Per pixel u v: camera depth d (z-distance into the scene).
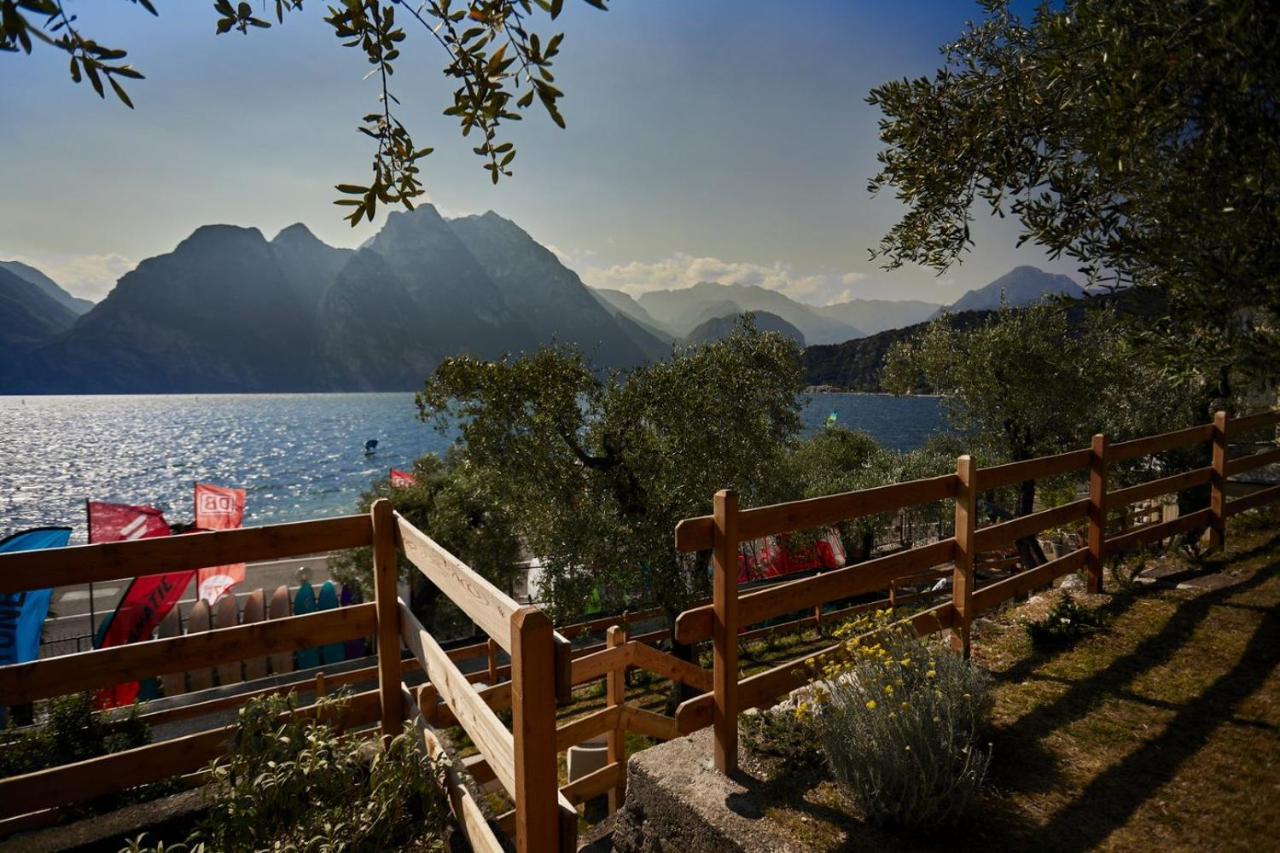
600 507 16.45
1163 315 2.99
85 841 2.84
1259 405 11.04
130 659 2.96
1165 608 5.95
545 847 1.98
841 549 30.75
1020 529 5.40
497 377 16.41
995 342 17.00
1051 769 3.71
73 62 1.25
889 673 3.73
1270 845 3.05
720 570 3.56
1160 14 2.72
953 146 3.92
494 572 22.20
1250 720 4.12
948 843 3.11
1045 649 5.27
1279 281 2.54
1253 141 2.68
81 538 64.12
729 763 3.64
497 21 1.82
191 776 3.26
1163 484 6.93
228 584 22.14
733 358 17.44
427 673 3.13
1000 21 4.24
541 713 1.97
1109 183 3.27
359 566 21.89
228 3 1.67
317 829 2.53
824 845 3.08
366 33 1.86
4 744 6.00
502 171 1.99
